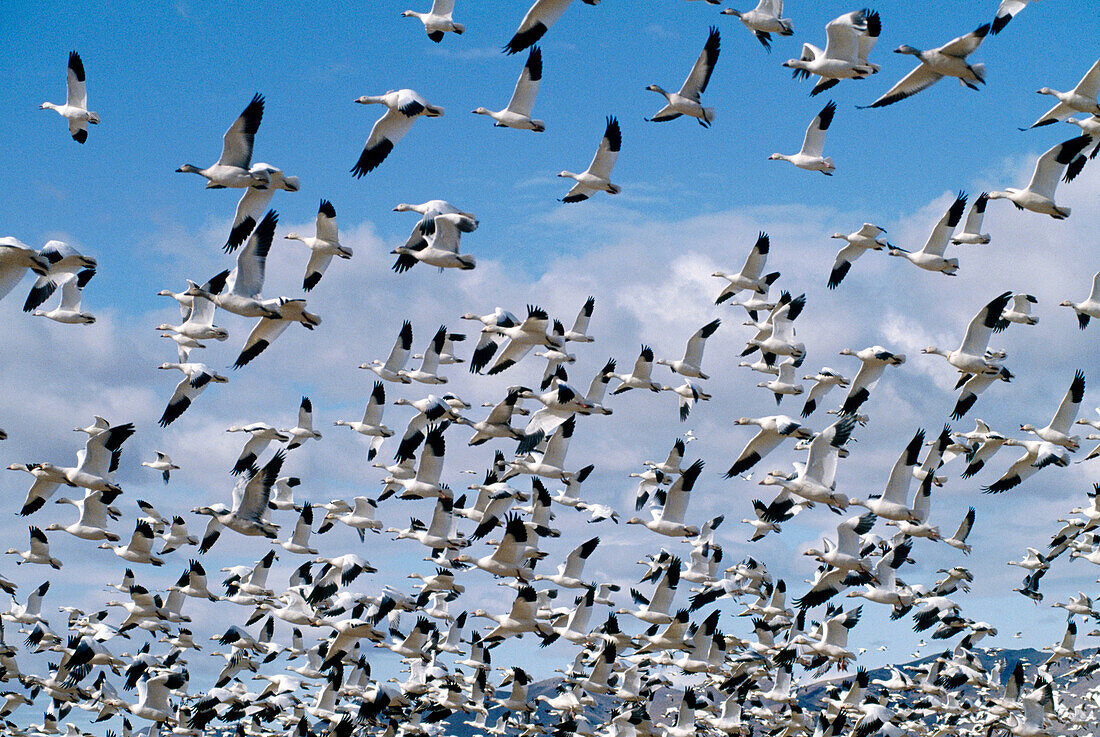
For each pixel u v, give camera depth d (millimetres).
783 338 33531
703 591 33031
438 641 33969
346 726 30609
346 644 29281
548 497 32250
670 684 33156
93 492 28766
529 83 26109
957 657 32562
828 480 25641
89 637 32750
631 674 32281
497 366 32656
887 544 30562
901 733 25703
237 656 33531
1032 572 31875
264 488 26906
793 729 32219
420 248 28453
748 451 28141
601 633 33469
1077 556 30938
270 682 32406
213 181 23547
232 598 34406
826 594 26812
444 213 26828
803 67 24125
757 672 32250
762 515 33875
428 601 35188
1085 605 31797
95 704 34594
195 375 30016
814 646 30078
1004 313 29266
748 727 32000
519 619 30016
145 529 30750
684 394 36625
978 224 26500
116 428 27422
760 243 33781
